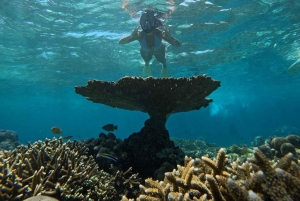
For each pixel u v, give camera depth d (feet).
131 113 329.31
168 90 19.67
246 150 34.94
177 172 12.38
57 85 115.65
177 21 48.06
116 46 62.44
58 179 14.07
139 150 20.29
